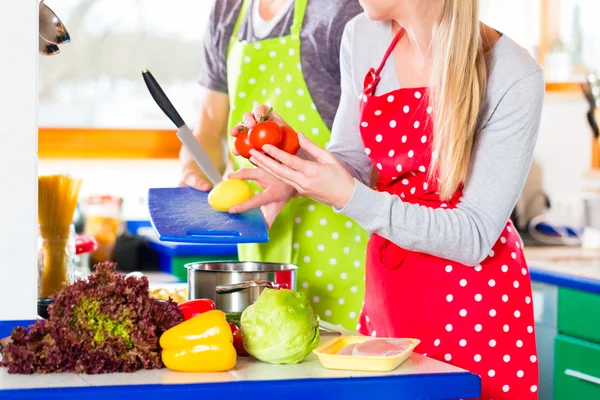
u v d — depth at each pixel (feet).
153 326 4.22
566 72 12.16
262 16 7.38
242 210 6.47
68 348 4.11
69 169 12.50
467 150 5.59
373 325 6.39
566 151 12.26
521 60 5.68
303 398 4.03
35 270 5.05
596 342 8.40
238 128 6.11
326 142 7.45
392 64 6.27
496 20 12.70
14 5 4.94
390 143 6.13
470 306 5.89
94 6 12.37
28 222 5.01
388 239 5.59
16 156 4.98
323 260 7.37
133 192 12.74
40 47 6.08
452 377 4.21
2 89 4.94
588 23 12.01
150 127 12.80
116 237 11.53
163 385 3.91
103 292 4.17
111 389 3.84
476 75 5.55
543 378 9.16
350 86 6.61
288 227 7.27
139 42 12.59
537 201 12.14
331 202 5.31
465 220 5.43
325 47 7.27
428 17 5.87
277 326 4.37
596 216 10.81
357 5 7.22
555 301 8.96
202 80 7.95
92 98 12.54
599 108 11.64
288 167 5.29
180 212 6.49
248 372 4.23
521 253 6.19
